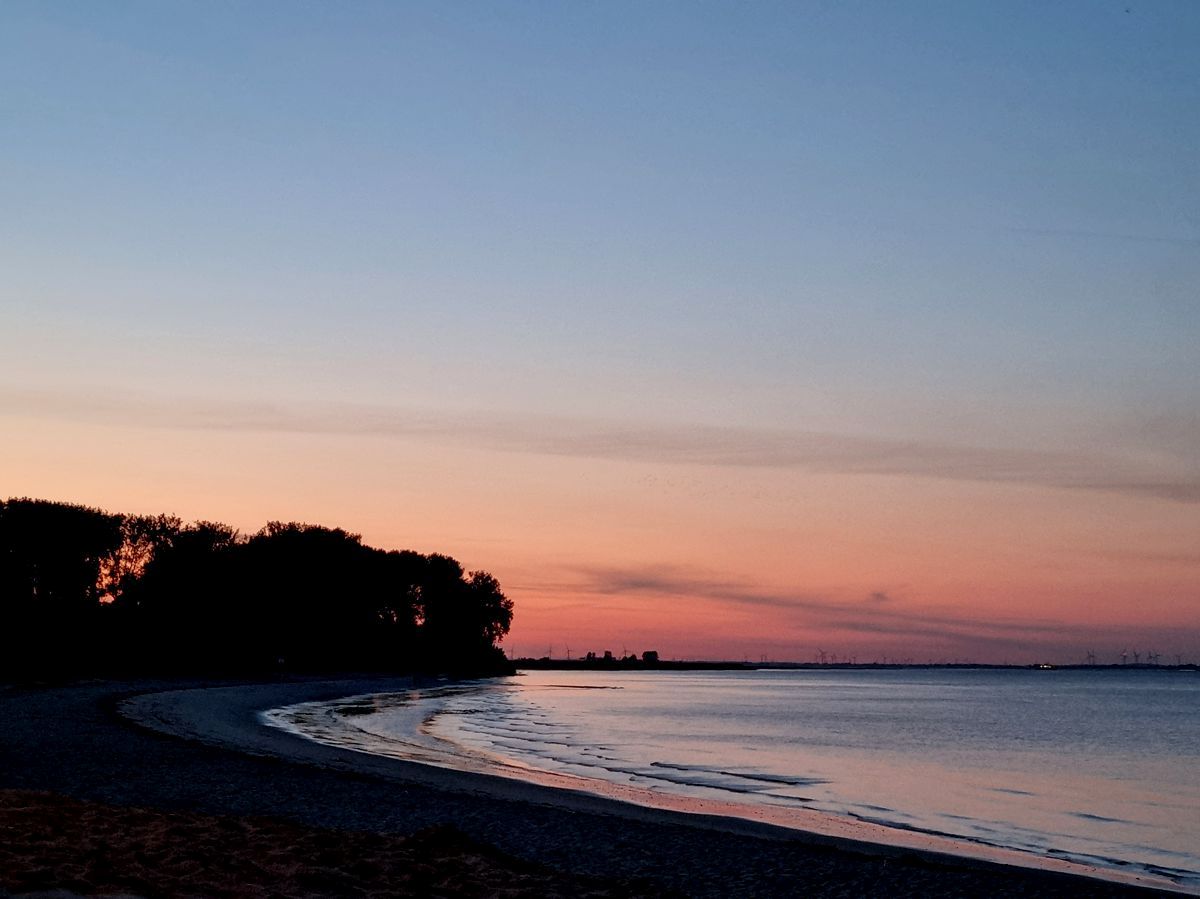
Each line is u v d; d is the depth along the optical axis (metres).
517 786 31.59
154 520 120.88
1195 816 34.19
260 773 29.38
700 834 23.67
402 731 58.69
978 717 100.25
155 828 17.03
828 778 42.72
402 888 14.48
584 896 15.36
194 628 117.62
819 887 18.84
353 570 153.62
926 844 26.83
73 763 29.91
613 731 68.69
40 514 104.25
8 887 11.96
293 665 141.62
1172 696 179.62
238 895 13.01
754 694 171.75
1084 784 43.66
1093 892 19.64
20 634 98.56
